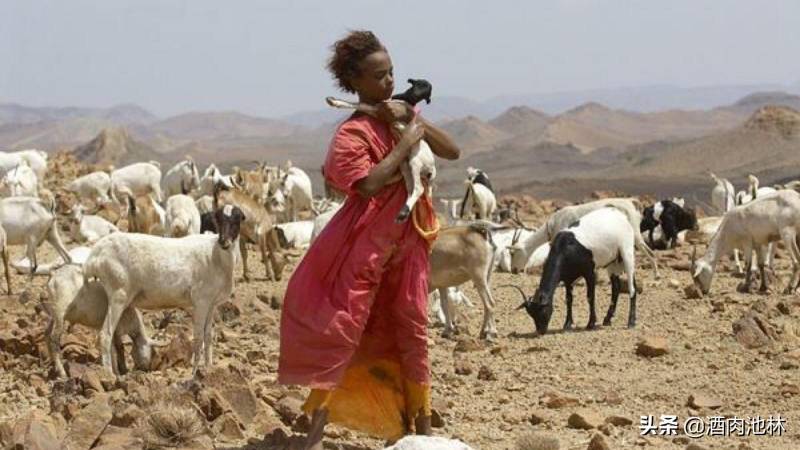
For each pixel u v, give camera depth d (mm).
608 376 12352
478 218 28297
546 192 137750
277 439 8352
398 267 7191
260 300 17031
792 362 12773
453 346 14438
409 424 7438
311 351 7059
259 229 19703
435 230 7285
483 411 10406
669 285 19578
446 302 15242
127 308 11594
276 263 20047
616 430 9805
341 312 7016
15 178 30594
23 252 23609
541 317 15203
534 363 13156
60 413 9047
